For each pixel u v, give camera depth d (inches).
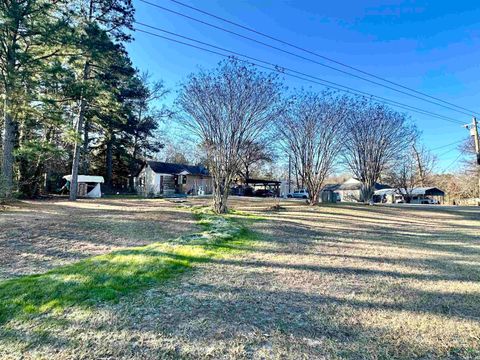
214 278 145.5
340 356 81.0
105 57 523.2
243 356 80.0
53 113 472.4
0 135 557.3
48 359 77.6
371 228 352.8
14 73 398.9
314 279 150.7
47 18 442.0
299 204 635.5
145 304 112.0
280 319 103.3
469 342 90.5
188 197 832.3
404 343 89.1
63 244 205.2
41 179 716.0
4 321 97.1
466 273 169.6
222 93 400.5
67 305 108.6
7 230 235.5
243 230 286.8
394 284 146.9
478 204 934.4
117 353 80.4
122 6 564.7
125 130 1029.2
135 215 359.9
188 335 90.4
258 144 430.9
